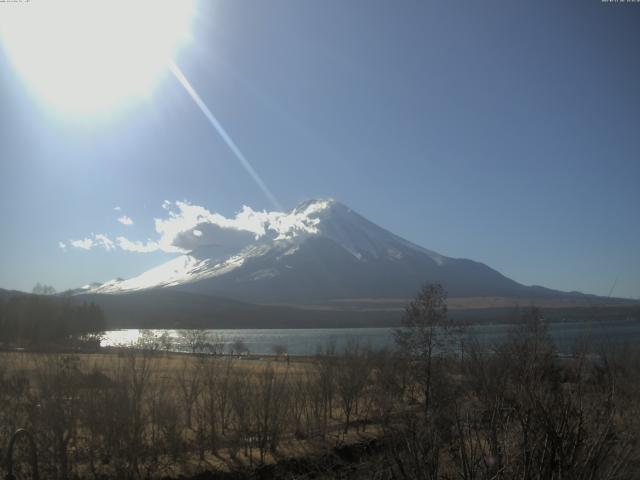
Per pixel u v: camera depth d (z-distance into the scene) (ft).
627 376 48.83
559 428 26.45
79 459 65.98
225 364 118.21
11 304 217.97
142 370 71.10
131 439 66.80
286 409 89.71
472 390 49.47
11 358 69.92
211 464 73.82
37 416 59.06
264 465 73.82
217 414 92.02
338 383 108.27
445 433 31.27
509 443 27.50
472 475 26.63
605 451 26.48
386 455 30.91
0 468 56.75
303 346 435.53
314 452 75.36
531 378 30.19
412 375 110.11
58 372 63.46
